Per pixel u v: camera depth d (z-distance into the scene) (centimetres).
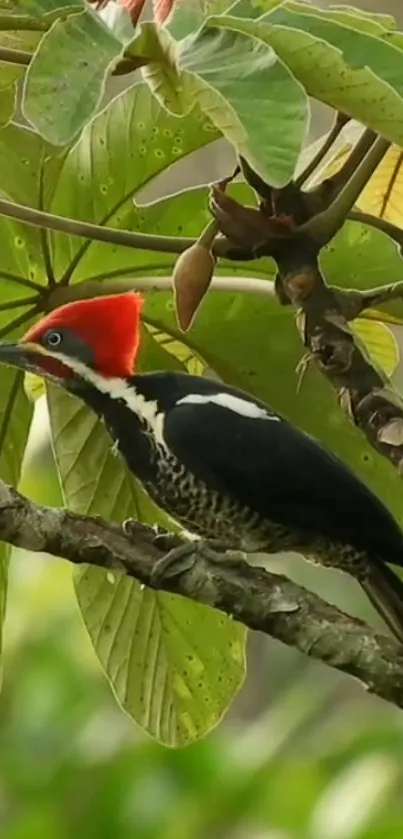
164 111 693
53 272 720
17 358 723
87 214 717
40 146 703
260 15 563
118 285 710
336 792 904
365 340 771
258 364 744
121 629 749
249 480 723
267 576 589
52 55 482
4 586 716
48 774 1046
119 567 593
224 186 591
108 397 730
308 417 743
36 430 1193
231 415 730
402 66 520
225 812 965
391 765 908
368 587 735
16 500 588
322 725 1156
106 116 699
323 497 720
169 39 496
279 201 589
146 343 757
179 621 750
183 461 728
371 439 602
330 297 601
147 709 754
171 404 736
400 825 878
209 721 759
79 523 594
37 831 1015
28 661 1231
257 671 1466
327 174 707
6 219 707
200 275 579
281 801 946
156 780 991
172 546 598
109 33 500
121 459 750
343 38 525
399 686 563
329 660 571
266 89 476
